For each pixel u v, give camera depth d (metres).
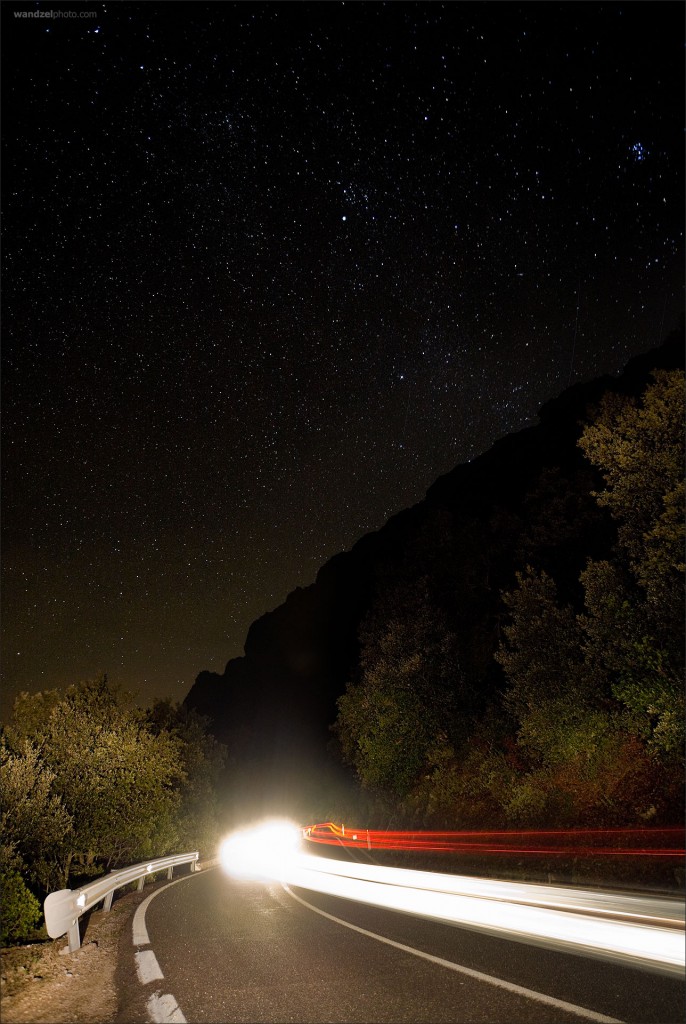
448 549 46.94
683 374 18.12
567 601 34.81
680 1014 5.29
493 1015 5.45
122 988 6.90
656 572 18.23
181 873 27.72
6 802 15.16
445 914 10.92
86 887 10.34
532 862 20.73
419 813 36.22
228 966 7.61
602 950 7.61
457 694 36.91
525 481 62.38
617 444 18.69
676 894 13.18
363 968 7.26
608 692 22.50
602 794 20.91
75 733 22.34
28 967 8.19
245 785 108.56
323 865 17.19
